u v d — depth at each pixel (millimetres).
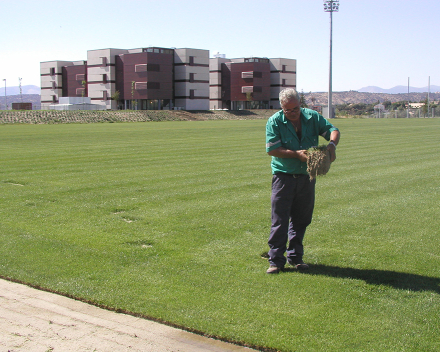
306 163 5168
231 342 3805
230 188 10586
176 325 4059
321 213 8180
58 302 4551
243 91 105375
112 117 68438
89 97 96625
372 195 9820
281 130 5250
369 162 15555
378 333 3881
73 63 109812
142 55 89688
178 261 5645
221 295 4637
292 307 4359
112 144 23109
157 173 12914
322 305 4398
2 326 4055
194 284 4922
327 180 11758
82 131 36000
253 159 16328
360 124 49688
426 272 5273
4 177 12195
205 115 84438
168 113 78875
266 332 3900
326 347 3664
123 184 11109
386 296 4609
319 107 87812
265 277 5125
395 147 21328
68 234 6824
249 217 7863
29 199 9359
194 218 7805
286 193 5277
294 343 3729
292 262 5539
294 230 5582
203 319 4129
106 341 3801
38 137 28609
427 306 4375
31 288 4902
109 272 5285
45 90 112688
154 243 6410
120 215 8031
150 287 4848
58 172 13133
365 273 5250
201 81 97438
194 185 10977
